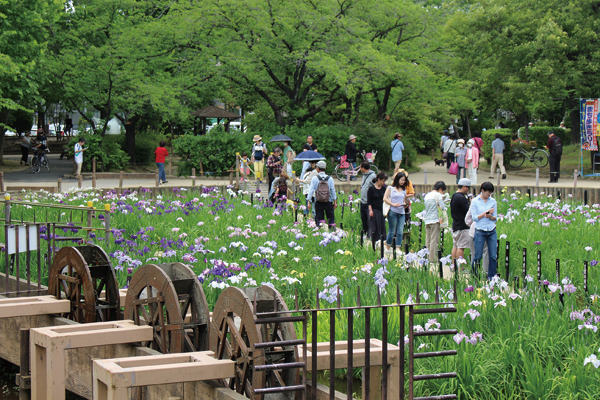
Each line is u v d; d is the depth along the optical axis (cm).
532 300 838
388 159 3594
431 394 640
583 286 995
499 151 2966
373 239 1236
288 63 3362
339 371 722
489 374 665
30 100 3231
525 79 3178
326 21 3228
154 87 3356
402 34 3722
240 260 1098
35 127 6050
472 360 662
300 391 598
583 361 659
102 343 674
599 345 722
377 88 3647
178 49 3597
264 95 3597
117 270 1009
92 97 3431
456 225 1238
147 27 3341
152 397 680
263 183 2658
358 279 966
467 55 3497
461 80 3825
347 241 1278
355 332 729
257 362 578
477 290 862
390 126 3872
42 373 677
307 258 1162
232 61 3228
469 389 644
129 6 3662
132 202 1723
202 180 3036
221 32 3309
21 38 2747
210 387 605
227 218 1499
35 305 794
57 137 5406
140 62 3494
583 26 3011
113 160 3400
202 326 694
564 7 3059
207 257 1076
